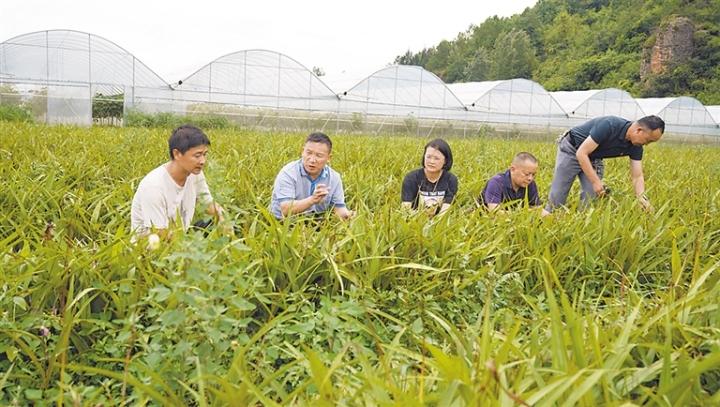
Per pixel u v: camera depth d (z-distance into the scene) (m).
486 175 9.26
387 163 10.39
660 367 2.50
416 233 4.42
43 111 28.55
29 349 3.02
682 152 21.41
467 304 4.14
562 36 83.69
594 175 7.09
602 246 4.97
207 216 4.37
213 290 2.91
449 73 99.69
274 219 4.15
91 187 7.59
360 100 32.81
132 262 3.60
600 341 2.71
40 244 3.74
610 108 40.28
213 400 2.69
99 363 3.26
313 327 3.35
